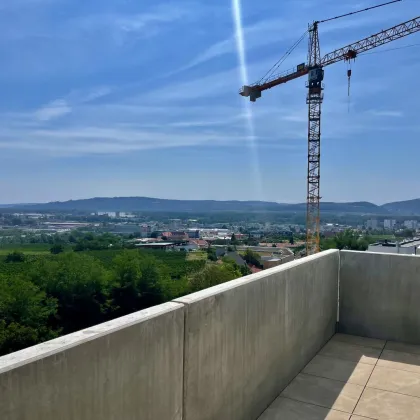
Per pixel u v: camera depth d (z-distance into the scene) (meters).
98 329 1.25
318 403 2.43
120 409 1.29
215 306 1.83
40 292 31.62
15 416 0.97
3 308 28.41
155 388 1.45
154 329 1.44
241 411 2.08
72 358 1.12
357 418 2.27
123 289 37.69
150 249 81.00
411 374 2.85
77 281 35.25
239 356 2.05
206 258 64.56
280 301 2.54
